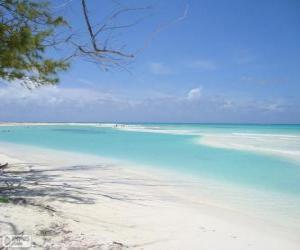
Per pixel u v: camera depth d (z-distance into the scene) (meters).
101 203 8.24
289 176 12.77
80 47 7.20
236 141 28.83
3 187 9.36
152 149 23.23
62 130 61.47
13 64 8.82
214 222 7.16
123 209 7.82
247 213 8.01
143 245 5.54
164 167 15.09
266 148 22.31
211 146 24.64
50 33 8.81
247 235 6.44
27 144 28.69
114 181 11.72
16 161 16.44
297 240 6.31
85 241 5.29
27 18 8.53
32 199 8.02
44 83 9.95
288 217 7.75
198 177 12.68
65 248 4.87
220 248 5.71
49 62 9.41
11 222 5.59
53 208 7.27
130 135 42.22
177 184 11.34
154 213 7.62
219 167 15.02
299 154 19.05
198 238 6.13
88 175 12.88
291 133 45.75
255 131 54.66
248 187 10.88
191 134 43.41
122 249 5.18
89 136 40.78
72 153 21.17
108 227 6.32
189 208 8.25
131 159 17.98
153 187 10.82
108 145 27.11
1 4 8.33
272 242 6.14
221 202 9.02
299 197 9.62
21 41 8.34
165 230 6.46
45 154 20.52
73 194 9.08
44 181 11.10
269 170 14.16
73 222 6.27
